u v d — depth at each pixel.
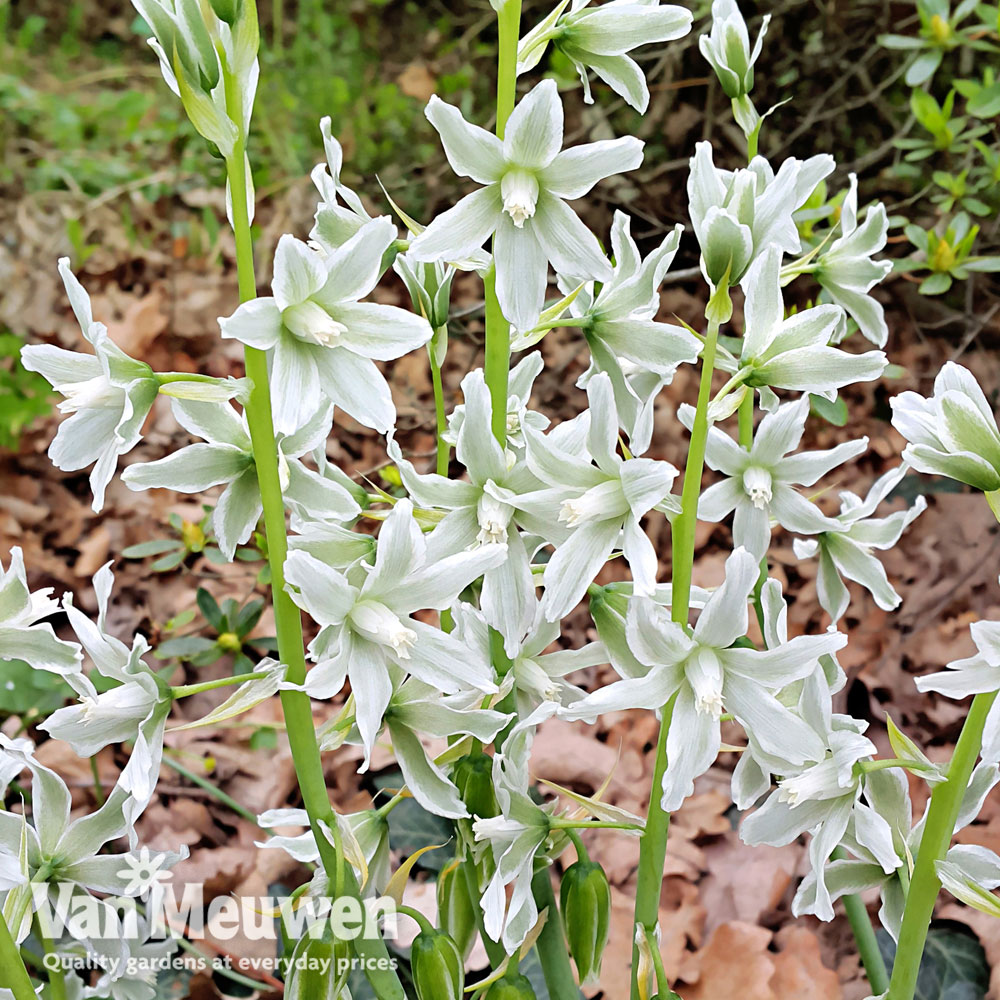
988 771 0.27
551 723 0.58
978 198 0.75
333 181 0.28
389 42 1.03
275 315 0.22
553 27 0.26
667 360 0.27
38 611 0.25
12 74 1.04
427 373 0.78
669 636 0.22
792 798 0.25
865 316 0.32
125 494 0.74
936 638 0.62
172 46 0.21
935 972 0.41
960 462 0.22
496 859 0.27
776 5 0.82
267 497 0.24
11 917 0.25
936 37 0.60
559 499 0.24
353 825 0.28
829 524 0.29
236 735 0.59
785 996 0.45
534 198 0.23
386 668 0.24
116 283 0.90
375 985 0.26
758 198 0.25
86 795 0.55
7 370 0.78
